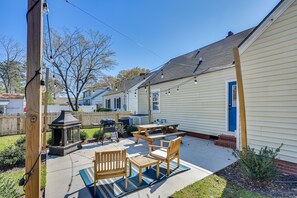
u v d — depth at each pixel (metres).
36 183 1.80
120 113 12.55
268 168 2.97
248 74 4.34
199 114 7.40
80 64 18.23
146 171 3.64
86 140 6.72
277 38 3.80
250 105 4.30
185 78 8.19
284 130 3.69
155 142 6.59
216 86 6.65
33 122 1.80
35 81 1.80
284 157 3.66
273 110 3.88
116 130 6.91
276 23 3.82
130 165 3.43
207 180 3.22
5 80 20.98
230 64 5.96
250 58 4.30
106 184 3.08
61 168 3.91
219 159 4.43
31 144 1.79
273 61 3.87
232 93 6.10
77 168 3.92
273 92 3.88
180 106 8.52
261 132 4.09
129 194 2.76
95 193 2.74
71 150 5.21
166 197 2.67
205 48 9.76
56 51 16.77
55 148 4.95
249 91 4.32
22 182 1.78
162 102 9.96
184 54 11.45
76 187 3.01
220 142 5.91
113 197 2.67
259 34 4.11
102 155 2.78
